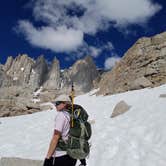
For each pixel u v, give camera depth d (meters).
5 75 145.25
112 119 20.97
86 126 5.77
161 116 17.23
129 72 44.62
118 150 12.88
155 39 43.81
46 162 5.64
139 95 31.72
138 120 18.11
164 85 35.19
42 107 48.22
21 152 16.61
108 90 46.75
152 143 12.93
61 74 173.38
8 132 25.83
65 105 6.04
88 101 42.78
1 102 47.56
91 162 11.71
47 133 22.48
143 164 10.64
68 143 5.54
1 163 10.68
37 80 170.50
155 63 41.00
